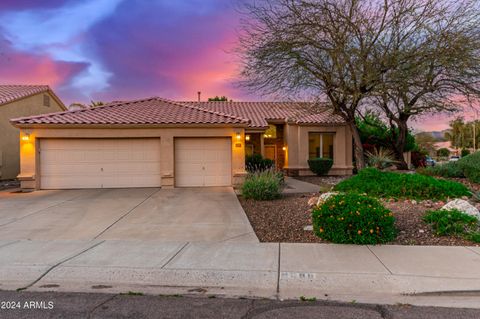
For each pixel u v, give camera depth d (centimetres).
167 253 561
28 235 691
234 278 458
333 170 2058
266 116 2141
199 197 1159
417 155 2295
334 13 1227
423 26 1228
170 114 1528
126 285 446
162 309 377
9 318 354
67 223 796
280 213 866
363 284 434
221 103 2527
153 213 904
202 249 584
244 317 358
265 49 1277
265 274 466
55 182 1387
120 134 1395
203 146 1448
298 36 1248
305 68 1290
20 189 1370
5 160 1814
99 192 1288
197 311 372
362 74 1242
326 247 582
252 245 605
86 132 1380
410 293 409
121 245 612
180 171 1439
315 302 394
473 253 539
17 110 1916
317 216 641
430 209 798
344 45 1229
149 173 1427
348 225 605
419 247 573
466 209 703
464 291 407
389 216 610
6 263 513
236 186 1357
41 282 456
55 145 1388
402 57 1232
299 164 2034
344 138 2055
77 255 552
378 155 1673
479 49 1217
